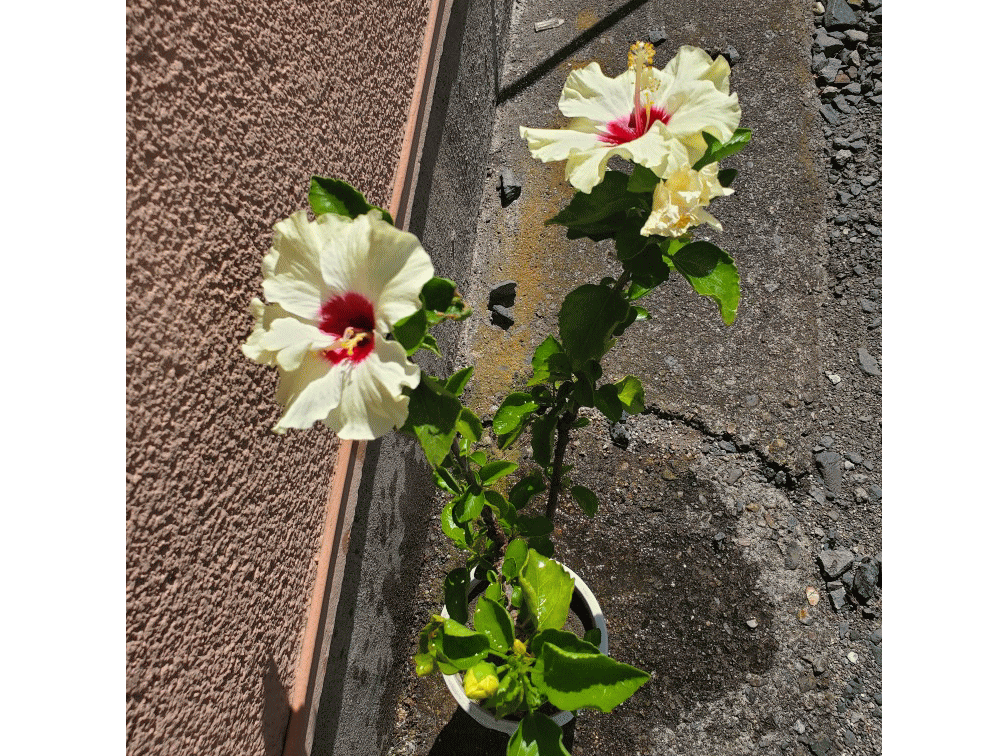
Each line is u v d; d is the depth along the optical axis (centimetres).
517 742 69
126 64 58
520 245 140
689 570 109
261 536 73
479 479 80
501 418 84
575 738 101
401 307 58
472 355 132
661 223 63
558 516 115
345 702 90
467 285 137
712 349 125
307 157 79
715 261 71
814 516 112
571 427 85
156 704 61
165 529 62
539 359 80
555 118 150
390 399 58
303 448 80
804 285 127
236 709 70
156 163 61
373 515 96
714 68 66
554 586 73
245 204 70
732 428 118
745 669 103
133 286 59
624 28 156
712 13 153
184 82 63
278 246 60
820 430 117
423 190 110
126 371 59
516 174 147
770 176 136
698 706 101
